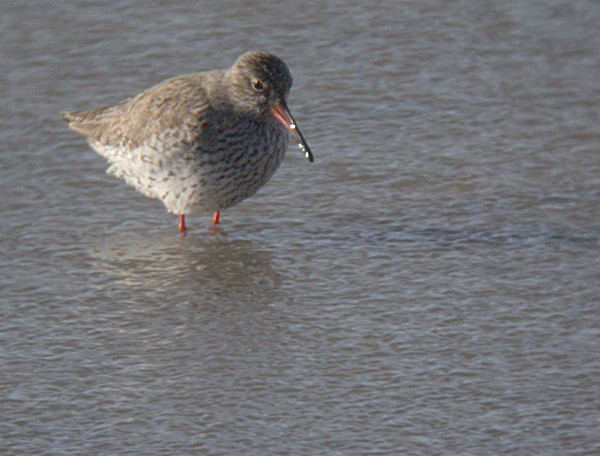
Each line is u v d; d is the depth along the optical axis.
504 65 19.58
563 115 18.09
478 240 15.08
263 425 11.42
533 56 19.80
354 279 14.30
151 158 15.38
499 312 13.43
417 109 18.42
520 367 12.30
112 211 16.14
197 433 11.32
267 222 15.83
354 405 11.72
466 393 11.87
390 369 12.36
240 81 15.08
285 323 13.41
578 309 13.43
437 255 14.76
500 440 11.06
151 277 14.53
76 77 19.36
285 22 20.97
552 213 15.63
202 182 15.25
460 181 16.50
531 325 13.14
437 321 13.30
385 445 11.05
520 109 18.30
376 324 13.29
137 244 15.34
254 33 20.61
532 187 16.27
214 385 12.16
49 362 12.65
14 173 16.86
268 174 15.61
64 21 20.95
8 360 12.68
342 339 13.00
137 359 12.72
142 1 21.66
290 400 11.84
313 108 18.56
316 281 14.31
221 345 12.97
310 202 16.22
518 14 21.08
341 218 15.80
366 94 18.89
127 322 13.51
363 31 20.67
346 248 15.03
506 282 14.08
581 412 11.48
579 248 14.77
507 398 11.75
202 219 16.08
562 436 11.10
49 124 18.09
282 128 15.57
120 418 11.60
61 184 16.69
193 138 15.05
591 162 16.83
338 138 17.73
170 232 15.70
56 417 11.63
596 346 12.67
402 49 20.11
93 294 14.12
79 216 15.96
